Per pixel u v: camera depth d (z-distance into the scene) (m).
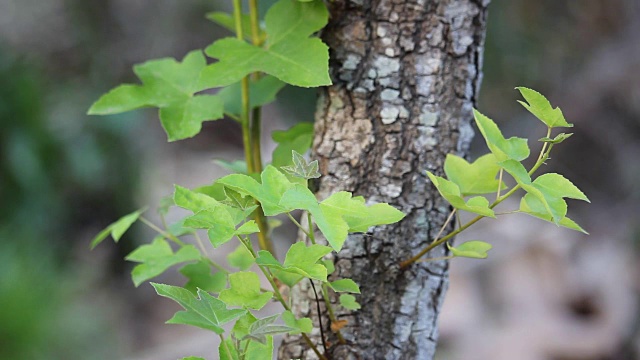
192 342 4.09
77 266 4.44
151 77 1.20
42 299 3.55
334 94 1.16
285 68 1.05
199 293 0.85
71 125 4.52
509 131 5.62
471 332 3.74
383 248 1.15
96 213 4.64
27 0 4.63
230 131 7.84
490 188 1.07
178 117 1.15
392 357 1.17
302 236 1.22
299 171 0.90
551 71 5.70
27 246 4.04
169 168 7.01
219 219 0.86
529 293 3.96
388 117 1.14
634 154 5.52
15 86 4.31
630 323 3.81
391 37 1.14
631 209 5.31
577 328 3.78
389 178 1.15
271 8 1.13
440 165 1.15
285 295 1.23
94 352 3.72
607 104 5.65
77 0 4.79
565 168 5.63
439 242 1.08
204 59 1.22
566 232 4.42
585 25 5.70
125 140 4.73
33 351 3.38
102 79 4.84
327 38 1.16
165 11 5.66
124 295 4.73
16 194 4.26
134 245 4.84
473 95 1.17
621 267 4.16
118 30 5.02
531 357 3.59
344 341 1.15
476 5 1.14
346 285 1.00
